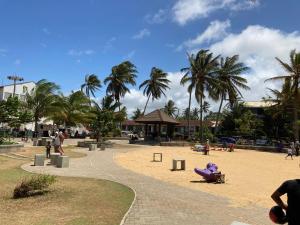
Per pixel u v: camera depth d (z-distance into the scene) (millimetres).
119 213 9656
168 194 12812
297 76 50188
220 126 71000
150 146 46625
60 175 16328
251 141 54938
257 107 73062
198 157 32438
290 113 61219
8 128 30938
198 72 58812
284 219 5086
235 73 63750
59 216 9375
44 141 35875
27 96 53469
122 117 47000
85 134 63031
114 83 76375
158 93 77312
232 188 15445
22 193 11844
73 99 57156
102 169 19219
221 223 9297
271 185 17234
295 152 42312
